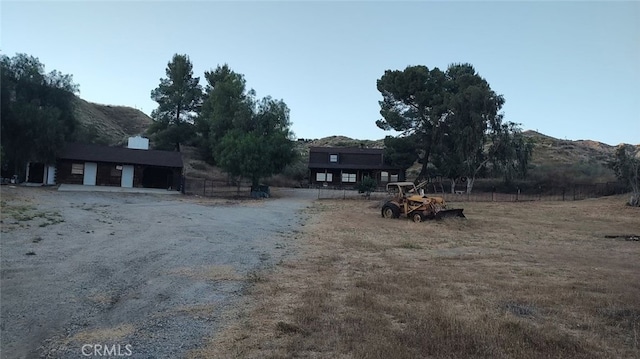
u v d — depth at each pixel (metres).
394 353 5.35
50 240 13.15
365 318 6.85
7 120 34.19
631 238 19.22
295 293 8.56
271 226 20.17
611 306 7.98
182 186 39.75
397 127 49.97
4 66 35.56
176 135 56.25
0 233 13.52
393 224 22.25
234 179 49.44
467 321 6.80
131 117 112.31
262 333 6.21
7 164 35.31
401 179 56.56
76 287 8.42
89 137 54.59
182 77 57.94
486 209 31.34
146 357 5.34
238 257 12.38
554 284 9.91
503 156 44.06
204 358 5.31
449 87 50.41
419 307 7.66
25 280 8.68
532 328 6.50
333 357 5.32
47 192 30.69
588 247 16.73
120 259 11.20
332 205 32.75
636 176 33.81
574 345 5.90
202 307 7.50
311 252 13.78
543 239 18.78
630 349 5.91
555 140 92.81
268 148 39.06
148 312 7.18
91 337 5.98
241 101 50.31
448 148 47.56
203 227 18.61
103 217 19.86
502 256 14.10
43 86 38.84
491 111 43.84
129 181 42.00
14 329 6.18
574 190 42.12
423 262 12.71
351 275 10.46
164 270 10.28
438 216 23.56
